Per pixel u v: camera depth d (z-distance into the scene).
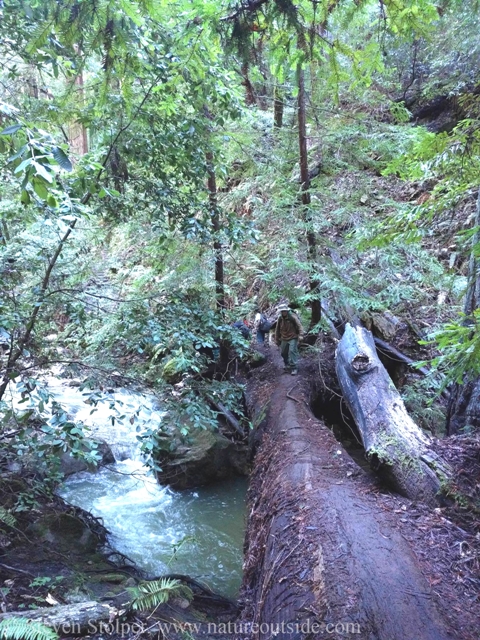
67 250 5.02
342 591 2.45
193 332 4.70
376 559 2.71
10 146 2.29
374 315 7.43
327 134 7.18
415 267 7.55
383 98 7.54
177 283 6.27
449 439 4.08
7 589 3.16
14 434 3.97
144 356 7.46
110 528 5.51
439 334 2.33
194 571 4.74
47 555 3.90
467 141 3.03
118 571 4.07
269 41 3.15
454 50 9.73
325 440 4.95
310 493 3.65
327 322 7.62
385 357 7.01
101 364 4.62
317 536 3.01
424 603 2.38
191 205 5.23
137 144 4.52
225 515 6.03
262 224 7.68
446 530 3.13
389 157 7.17
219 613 3.65
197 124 4.76
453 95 10.05
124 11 2.54
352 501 3.48
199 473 6.67
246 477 6.95
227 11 2.76
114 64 2.95
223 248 7.23
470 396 4.29
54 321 4.68
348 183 8.16
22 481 4.44
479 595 2.53
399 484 3.68
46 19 2.69
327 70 5.02
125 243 7.41
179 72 3.74
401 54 10.70
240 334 5.20
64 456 6.42
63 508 4.79
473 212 7.95
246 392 7.35
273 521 3.54
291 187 7.20
